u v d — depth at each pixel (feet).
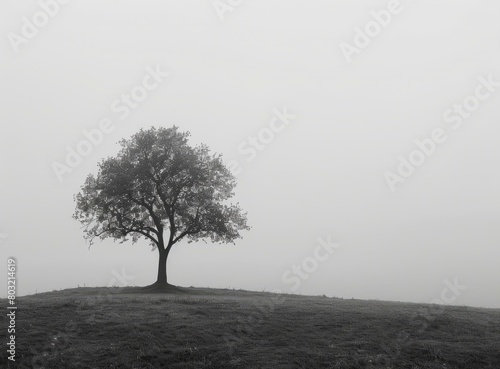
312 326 87.97
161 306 99.25
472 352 78.54
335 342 80.64
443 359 75.92
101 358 70.23
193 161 163.32
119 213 160.66
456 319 97.14
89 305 97.30
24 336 75.97
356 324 90.22
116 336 78.23
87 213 164.45
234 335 80.89
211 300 112.27
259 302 111.04
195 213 166.30
